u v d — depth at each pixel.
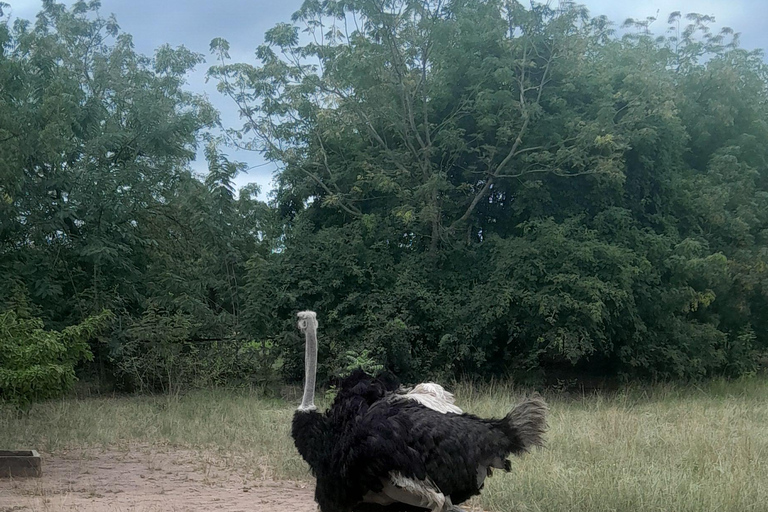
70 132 16.39
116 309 17.25
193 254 19.84
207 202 18.64
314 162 19.73
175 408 13.22
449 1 18.41
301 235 18.66
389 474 5.05
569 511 6.58
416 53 18.42
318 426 5.53
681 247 17.95
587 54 20.14
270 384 16.86
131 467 8.99
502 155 18.39
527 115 17.19
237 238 19.38
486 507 6.89
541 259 16.52
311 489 7.89
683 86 20.48
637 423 10.83
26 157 15.42
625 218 17.67
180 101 22.62
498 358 18.03
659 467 7.95
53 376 10.01
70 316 17.03
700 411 12.31
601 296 16.08
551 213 18.17
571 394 17.36
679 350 17.91
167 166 19.34
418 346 17.61
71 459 9.43
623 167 17.11
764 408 13.23
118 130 19.03
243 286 18.48
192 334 17.36
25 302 14.06
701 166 21.70
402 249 19.16
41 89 16.59
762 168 21.83
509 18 18.44
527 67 18.53
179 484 8.09
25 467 8.36
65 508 6.71
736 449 8.91
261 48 19.17
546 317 16.14
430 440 5.14
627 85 18.52
